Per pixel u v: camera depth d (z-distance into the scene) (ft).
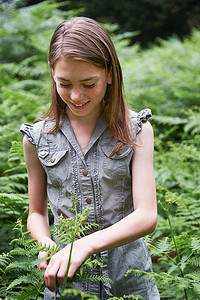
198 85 17.80
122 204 4.99
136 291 5.16
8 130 10.66
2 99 14.94
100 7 34.32
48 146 5.06
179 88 17.93
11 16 20.79
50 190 5.16
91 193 4.91
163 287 6.59
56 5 21.81
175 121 13.70
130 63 19.56
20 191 10.05
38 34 19.26
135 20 34.68
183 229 8.70
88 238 4.45
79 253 4.32
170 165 11.53
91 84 4.42
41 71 17.28
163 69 19.60
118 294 5.16
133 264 5.17
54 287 4.30
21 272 5.69
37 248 4.62
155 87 16.98
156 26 34.58
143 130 5.05
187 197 9.77
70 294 5.02
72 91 4.44
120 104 5.01
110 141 4.95
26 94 13.62
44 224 5.24
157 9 34.71
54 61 4.45
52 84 5.08
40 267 4.93
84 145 4.99
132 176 4.96
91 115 5.01
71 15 22.17
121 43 20.53
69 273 4.22
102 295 5.00
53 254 4.51
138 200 4.78
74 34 4.42
